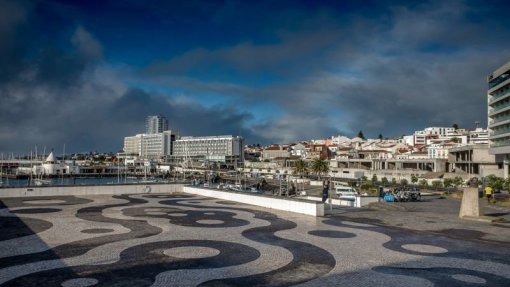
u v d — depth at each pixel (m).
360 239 21.28
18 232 21.42
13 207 31.34
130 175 199.62
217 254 17.55
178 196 43.00
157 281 13.52
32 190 39.12
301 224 25.97
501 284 13.84
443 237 22.06
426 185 97.19
